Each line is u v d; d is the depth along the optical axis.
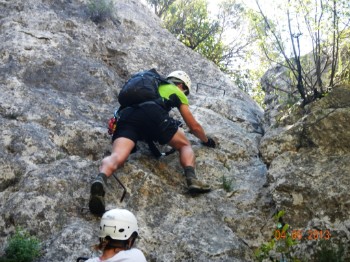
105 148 5.53
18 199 4.64
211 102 6.80
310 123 5.38
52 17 7.23
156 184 5.12
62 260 4.21
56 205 4.66
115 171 5.12
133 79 5.37
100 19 7.65
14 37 6.72
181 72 5.80
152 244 4.59
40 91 6.07
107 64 7.14
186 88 5.79
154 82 5.39
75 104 6.07
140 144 5.70
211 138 5.95
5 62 6.38
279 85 7.11
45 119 5.64
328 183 4.86
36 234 4.45
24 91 5.93
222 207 5.12
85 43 7.09
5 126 5.39
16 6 7.30
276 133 5.67
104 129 5.73
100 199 4.59
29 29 6.93
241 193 5.33
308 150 5.28
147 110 5.17
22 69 6.30
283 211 4.70
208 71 7.60
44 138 5.38
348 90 5.60
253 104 7.48
